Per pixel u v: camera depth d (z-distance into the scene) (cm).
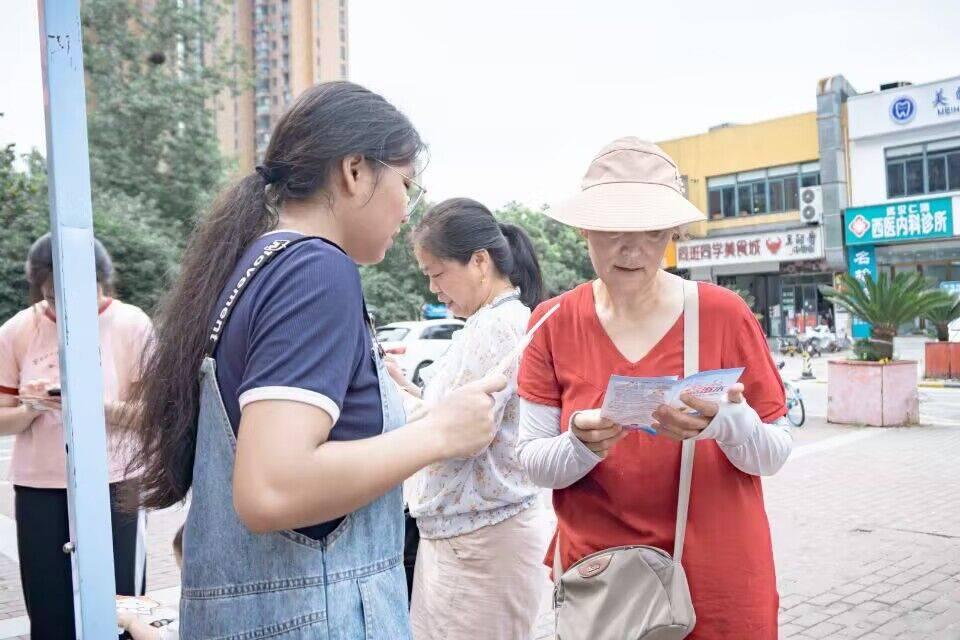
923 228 2334
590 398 186
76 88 141
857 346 1066
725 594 174
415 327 1480
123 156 2223
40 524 268
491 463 227
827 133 2492
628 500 181
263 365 115
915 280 1051
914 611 404
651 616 168
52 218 142
